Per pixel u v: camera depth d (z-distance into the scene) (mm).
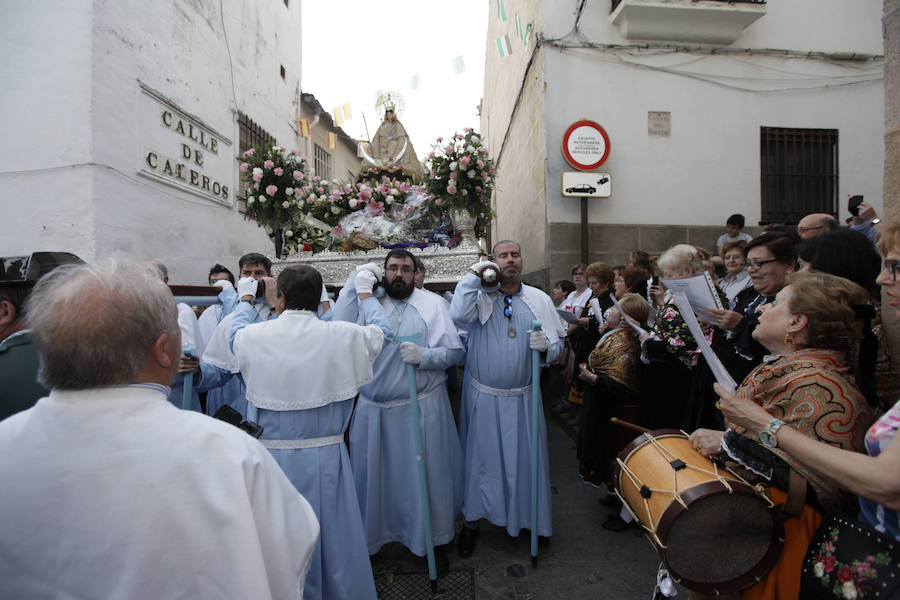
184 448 890
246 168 4652
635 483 1709
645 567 2617
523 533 2994
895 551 1208
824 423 1369
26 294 1627
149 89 5848
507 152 8875
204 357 2412
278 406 2002
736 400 1497
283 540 957
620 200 6027
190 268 6664
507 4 8352
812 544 1412
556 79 5973
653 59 6055
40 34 5098
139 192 5711
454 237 4383
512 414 2805
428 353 2635
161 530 838
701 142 6125
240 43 8070
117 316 911
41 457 849
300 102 10586
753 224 6164
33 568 826
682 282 2398
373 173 4961
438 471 2682
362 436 2705
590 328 4113
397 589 2504
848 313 1456
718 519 1494
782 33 6238
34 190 5113
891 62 1993
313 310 2131
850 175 6344
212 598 841
